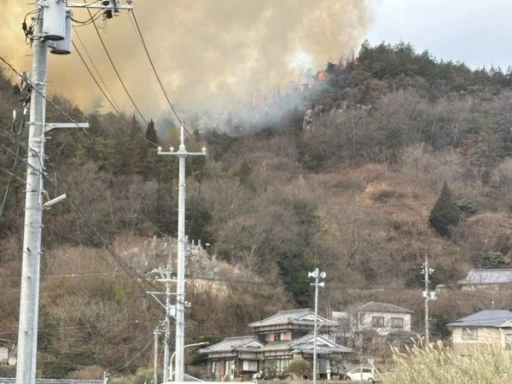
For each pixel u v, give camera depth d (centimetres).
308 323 5006
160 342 4272
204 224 6075
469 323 4753
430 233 8156
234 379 4572
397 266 7056
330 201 8212
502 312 4969
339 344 5100
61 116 4269
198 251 5450
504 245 8106
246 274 5584
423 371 1433
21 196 4644
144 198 5494
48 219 4809
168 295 3022
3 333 4184
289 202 6694
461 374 1355
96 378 3794
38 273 1133
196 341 5034
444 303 5841
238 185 6769
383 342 5119
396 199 9050
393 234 7825
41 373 3881
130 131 5875
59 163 4853
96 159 5419
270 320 5091
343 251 6656
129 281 4525
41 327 4116
